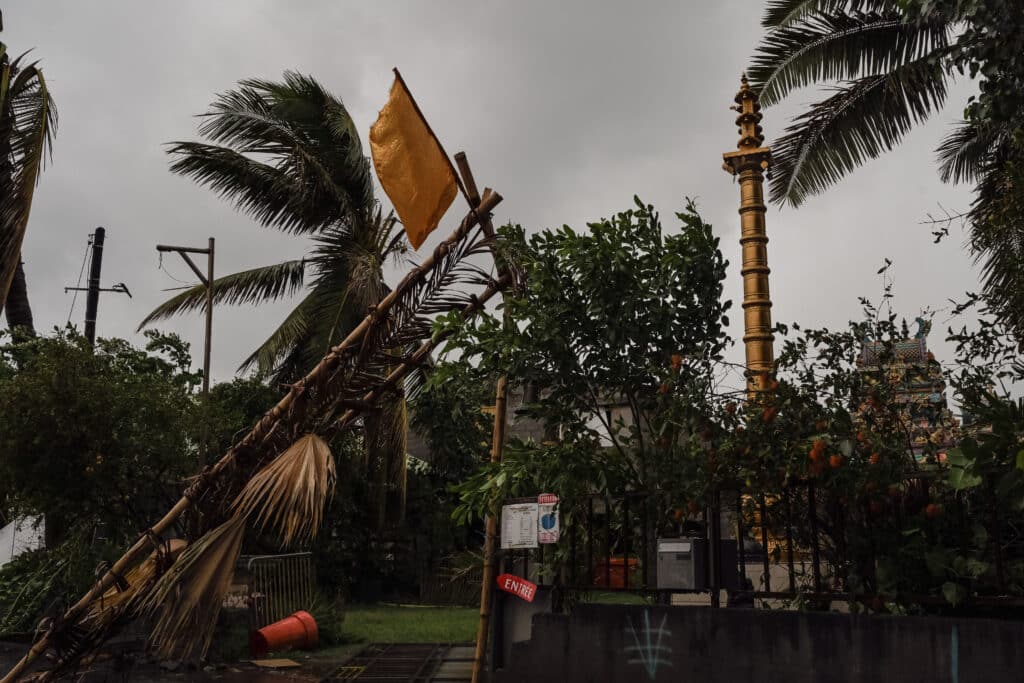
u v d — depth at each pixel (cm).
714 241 768
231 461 635
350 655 1263
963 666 530
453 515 791
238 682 1031
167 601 567
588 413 767
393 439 1873
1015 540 576
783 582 834
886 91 1236
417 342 718
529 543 737
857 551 602
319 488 536
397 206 654
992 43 583
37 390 1379
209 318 1692
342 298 1988
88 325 2591
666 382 665
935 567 562
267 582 1362
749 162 1230
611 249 740
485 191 681
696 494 652
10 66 937
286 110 2031
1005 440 528
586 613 712
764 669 610
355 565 2239
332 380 643
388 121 657
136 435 1451
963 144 1316
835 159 1312
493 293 706
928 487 597
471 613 1955
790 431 623
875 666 564
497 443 765
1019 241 765
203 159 1973
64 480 1404
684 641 653
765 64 1288
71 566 1391
